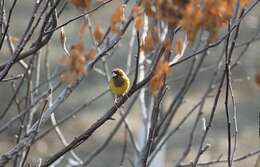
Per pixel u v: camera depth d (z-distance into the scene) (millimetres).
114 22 5023
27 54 6195
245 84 31797
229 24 5727
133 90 5809
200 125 27969
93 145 26766
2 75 5914
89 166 24922
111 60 32719
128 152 25766
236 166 24938
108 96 31047
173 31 4941
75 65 4512
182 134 27172
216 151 25828
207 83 30969
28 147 6137
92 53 4766
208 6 4176
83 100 30219
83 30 4633
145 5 4391
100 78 32469
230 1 4215
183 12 4188
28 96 7949
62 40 5855
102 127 28203
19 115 7508
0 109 25516
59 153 6055
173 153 25625
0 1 6434
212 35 4211
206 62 28016
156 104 6031
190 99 29969
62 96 6324
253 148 26781
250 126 28859
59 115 28469
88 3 4758
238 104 30797
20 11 38250
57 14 6453
